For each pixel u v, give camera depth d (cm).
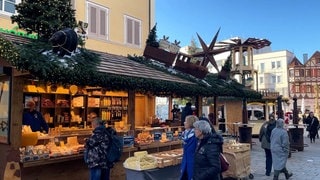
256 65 6512
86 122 1324
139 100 1623
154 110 1694
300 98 6019
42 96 1202
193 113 1224
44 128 872
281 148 907
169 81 990
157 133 979
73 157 734
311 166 1187
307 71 6056
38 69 588
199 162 488
